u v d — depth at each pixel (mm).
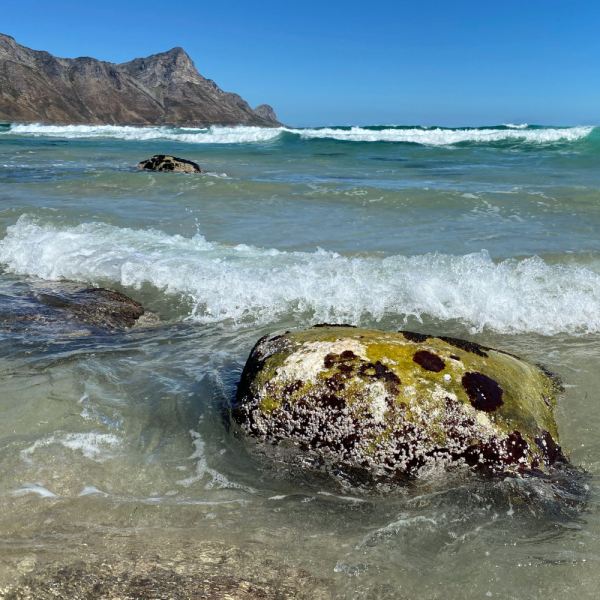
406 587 1988
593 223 8297
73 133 39750
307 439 2855
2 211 8789
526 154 20109
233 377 3721
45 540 2146
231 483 2613
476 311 4820
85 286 5539
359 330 3344
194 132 37125
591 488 2566
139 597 1856
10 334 4293
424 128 34156
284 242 7309
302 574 2025
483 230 7957
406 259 5977
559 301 4871
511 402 2811
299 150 23359
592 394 3416
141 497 2475
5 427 2990
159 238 7137
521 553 2146
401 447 2680
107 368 3789
